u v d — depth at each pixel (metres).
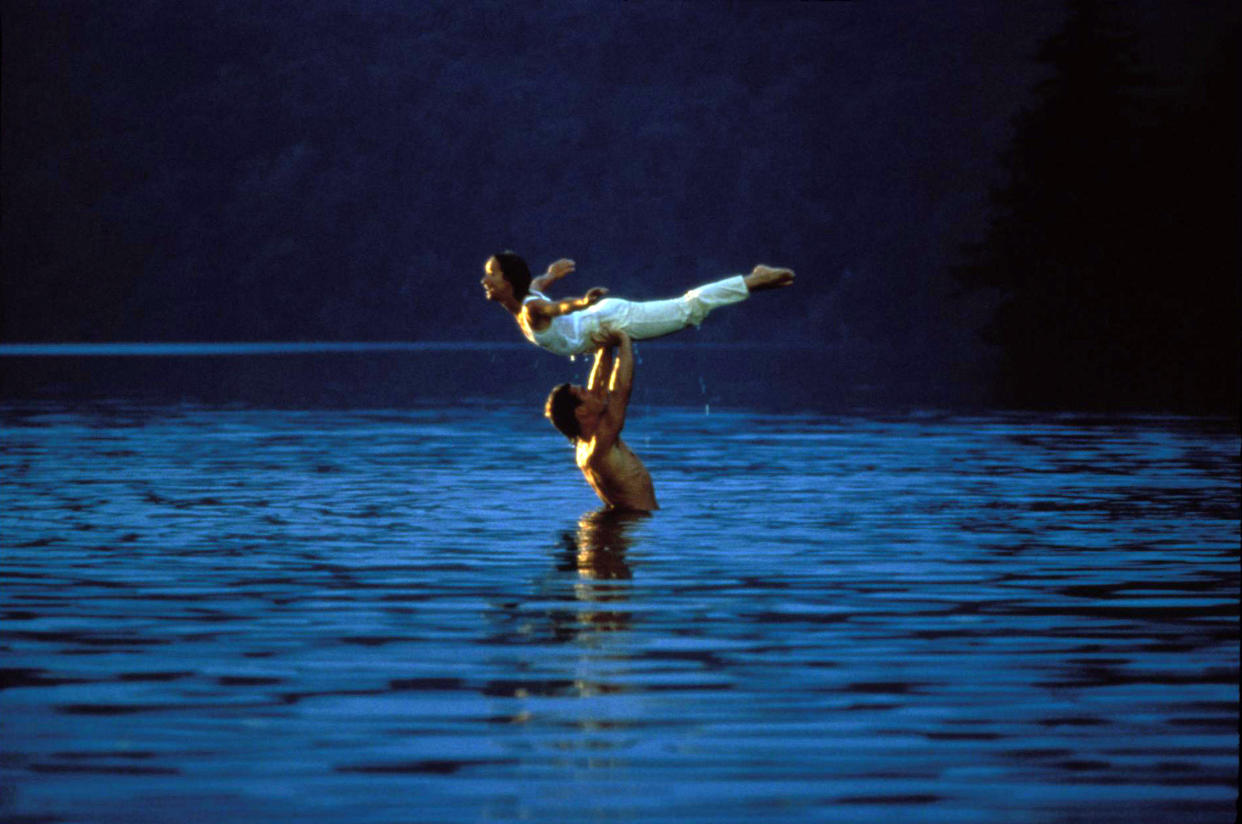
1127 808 18.73
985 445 68.19
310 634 27.33
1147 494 48.94
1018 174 199.25
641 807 18.67
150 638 27.05
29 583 32.34
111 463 58.94
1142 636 27.25
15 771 19.84
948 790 19.27
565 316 41.00
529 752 20.56
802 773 19.81
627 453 44.66
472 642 26.62
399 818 18.31
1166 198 190.88
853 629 27.75
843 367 184.25
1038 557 35.84
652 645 26.41
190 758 20.36
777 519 42.25
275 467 57.41
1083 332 189.12
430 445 67.75
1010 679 24.19
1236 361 180.75
